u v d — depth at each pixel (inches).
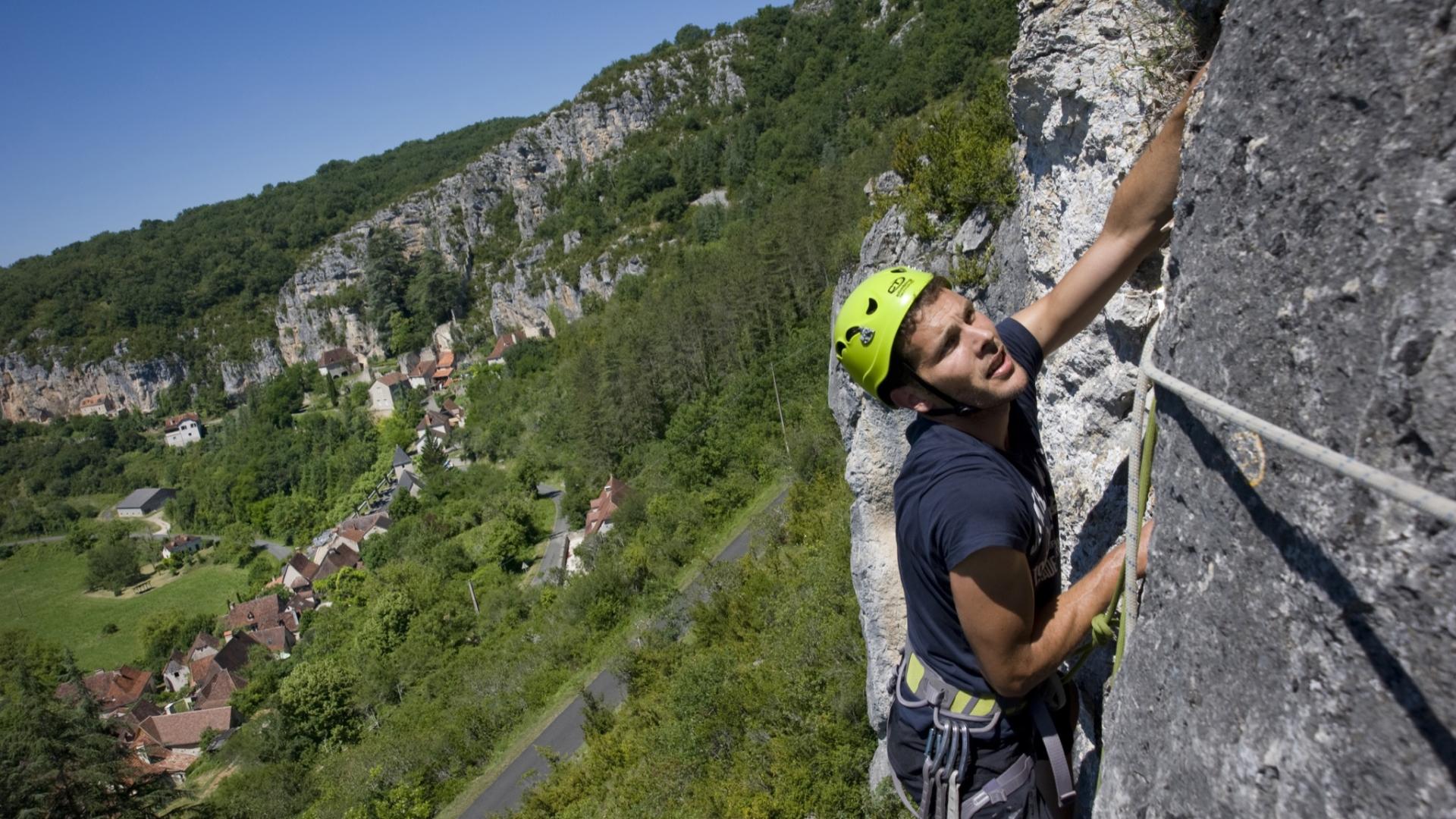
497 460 3563.0
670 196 5054.1
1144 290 124.7
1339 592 47.9
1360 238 48.1
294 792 1547.7
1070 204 160.1
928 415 87.1
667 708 998.4
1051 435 159.6
